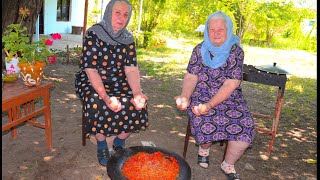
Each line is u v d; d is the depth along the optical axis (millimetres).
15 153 2902
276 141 3775
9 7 4367
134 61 2920
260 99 5926
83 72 2881
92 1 22328
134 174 2109
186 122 4227
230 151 2613
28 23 4645
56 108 4227
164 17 16938
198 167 2980
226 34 2656
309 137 4031
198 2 16406
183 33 20219
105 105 2625
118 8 2695
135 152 2383
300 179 2930
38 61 2660
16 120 2488
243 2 14273
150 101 5086
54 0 14234
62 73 6523
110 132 2697
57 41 11789
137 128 2812
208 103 2564
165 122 4148
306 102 5992
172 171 2168
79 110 4246
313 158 3387
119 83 2879
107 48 2766
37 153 2941
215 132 2525
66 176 2627
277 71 3098
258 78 2994
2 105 2254
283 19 17047
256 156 3303
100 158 2811
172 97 5508
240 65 2686
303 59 13461
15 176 2549
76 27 15414
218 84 2744
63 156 2936
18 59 2738
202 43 2811
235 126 2531
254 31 19328
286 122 4590
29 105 2965
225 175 2873
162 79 6984
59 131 3486
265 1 15688
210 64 2721
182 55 11258
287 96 6379
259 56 13188
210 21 2652
